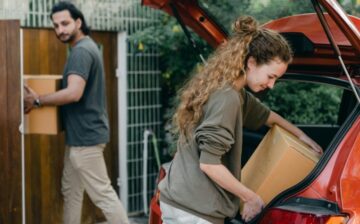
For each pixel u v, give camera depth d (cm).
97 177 482
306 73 339
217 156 264
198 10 370
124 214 491
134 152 628
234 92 270
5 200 435
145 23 618
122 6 600
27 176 558
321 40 317
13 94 429
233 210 278
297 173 296
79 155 475
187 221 274
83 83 464
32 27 549
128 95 617
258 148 326
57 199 578
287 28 337
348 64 317
